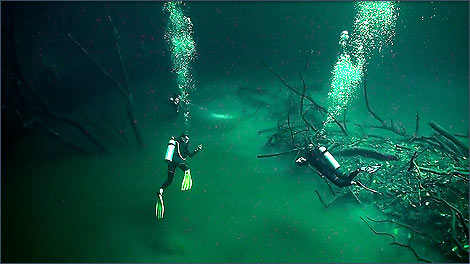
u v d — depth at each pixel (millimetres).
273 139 8734
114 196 7039
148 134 9977
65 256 5422
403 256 5289
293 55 18594
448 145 7980
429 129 10312
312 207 6551
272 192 7023
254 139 9359
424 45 17672
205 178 7539
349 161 7410
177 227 6059
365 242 5617
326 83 14414
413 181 6539
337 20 22078
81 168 8227
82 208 6656
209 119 10828
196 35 21078
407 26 19109
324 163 5551
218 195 6938
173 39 19562
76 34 17797
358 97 12805
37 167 8352
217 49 19641
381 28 19328
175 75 15594
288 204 6645
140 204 6738
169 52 18312
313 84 13953
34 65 13961
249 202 6715
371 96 12930
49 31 15086
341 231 5895
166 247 5594
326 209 6461
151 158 8562
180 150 6270
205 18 22984
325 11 22812
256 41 20734
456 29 17875
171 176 5984
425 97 12820
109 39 18547
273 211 6449
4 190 7344
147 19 20422
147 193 7082
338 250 5461
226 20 23125
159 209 5844
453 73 14984
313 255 5379
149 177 7703
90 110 12273
